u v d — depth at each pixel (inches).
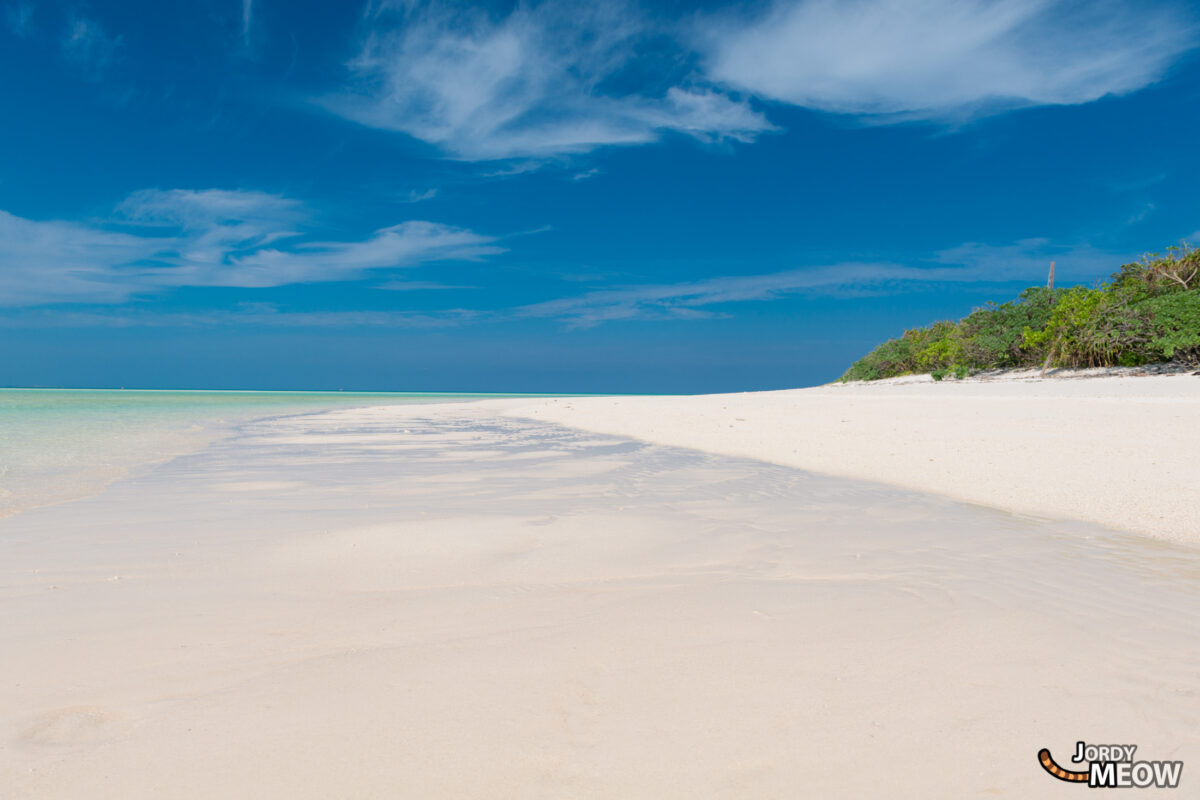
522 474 402.3
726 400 1330.0
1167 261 1466.5
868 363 2236.7
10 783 87.7
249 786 87.7
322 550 219.5
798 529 251.6
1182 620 151.2
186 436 690.8
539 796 85.5
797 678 120.1
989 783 88.6
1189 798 85.7
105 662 127.9
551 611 158.9
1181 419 534.3
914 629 145.5
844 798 85.3
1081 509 278.4
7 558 208.8
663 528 253.1
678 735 100.0
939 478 361.7
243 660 129.0
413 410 1376.7
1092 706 109.8
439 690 115.3
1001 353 1683.1
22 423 860.6
